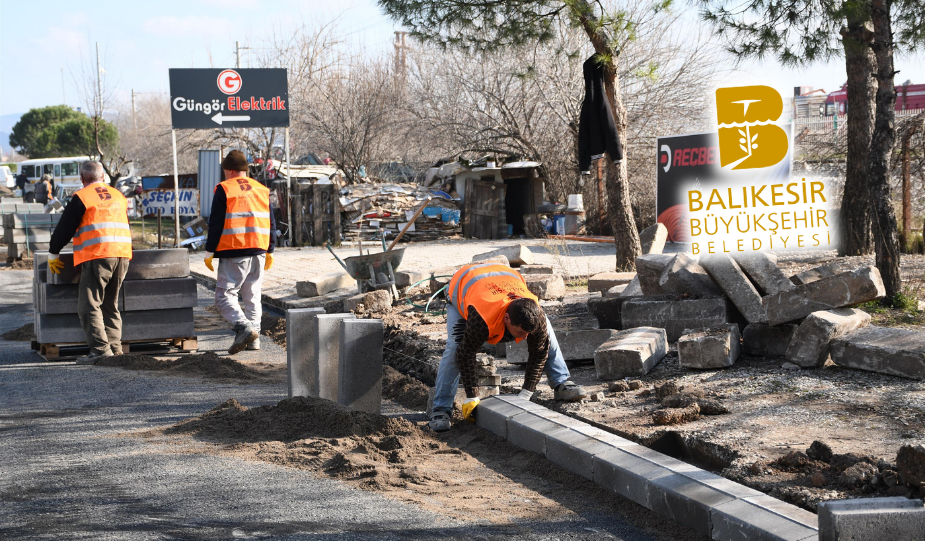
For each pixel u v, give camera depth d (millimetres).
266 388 6812
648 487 3773
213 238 8453
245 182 8625
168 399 6387
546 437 4586
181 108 21531
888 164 7730
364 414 5297
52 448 4957
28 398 6453
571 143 25141
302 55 32906
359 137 30562
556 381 5547
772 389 5355
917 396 4895
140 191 32344
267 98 21969
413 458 4730
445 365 5324
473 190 24250
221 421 5473
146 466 4531
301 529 3566
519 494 4094
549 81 24297
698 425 4688
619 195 12500
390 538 3469
